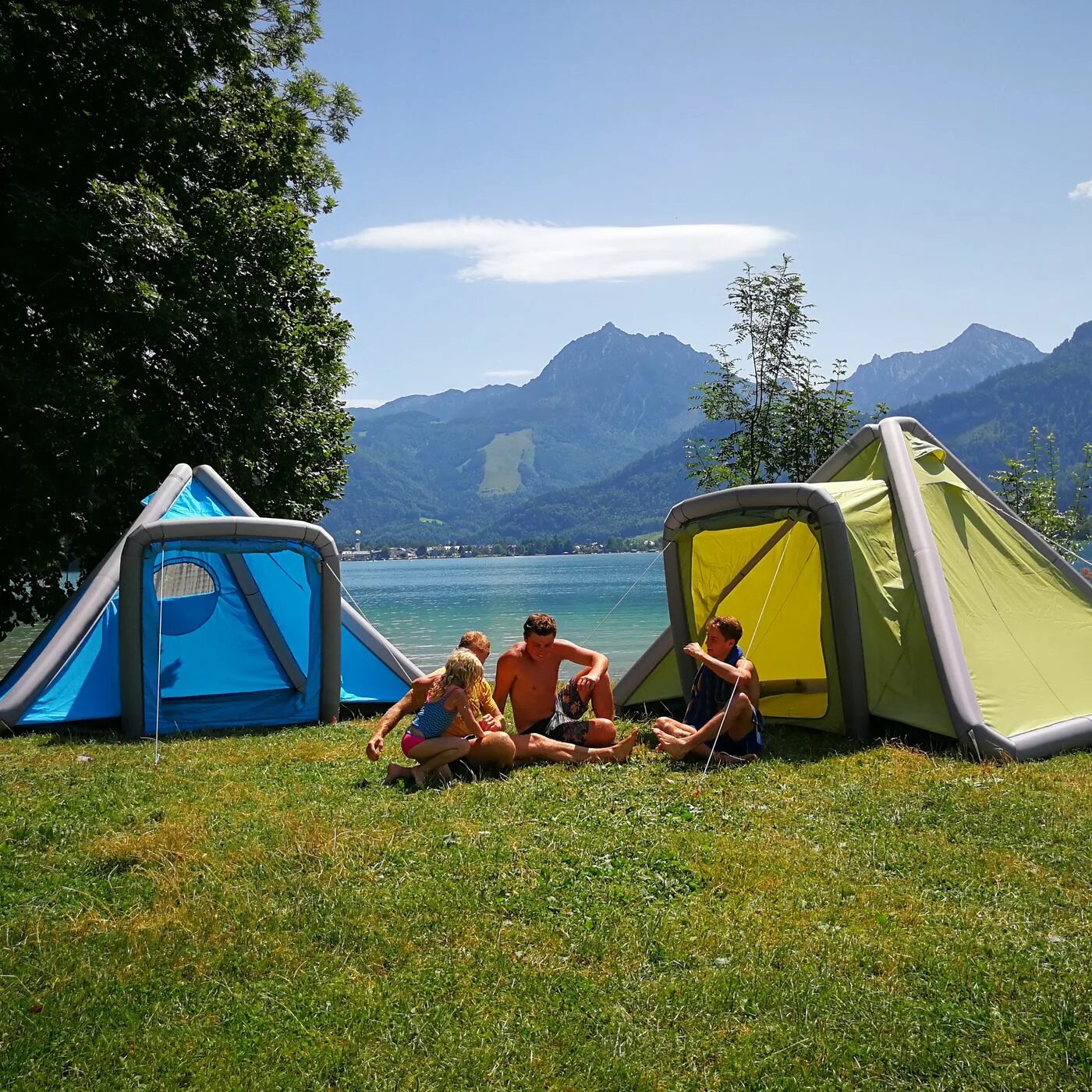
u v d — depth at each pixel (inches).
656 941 193.5
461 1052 158.7
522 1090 150.0
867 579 384.5
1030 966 181.2
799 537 424.8
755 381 922.1
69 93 679.7
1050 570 439.2
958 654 363.9
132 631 414.0
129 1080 154.8
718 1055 157.0
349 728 433.7
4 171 671.8
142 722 415.8
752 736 341.7
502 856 240.2
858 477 451.2
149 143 736.3
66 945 197.3
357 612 518.3
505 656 365.1
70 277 649.0
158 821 281.4
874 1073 152.4
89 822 280.7
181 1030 167.0
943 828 258.8
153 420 722.8
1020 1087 148.3
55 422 611.2
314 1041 163.5
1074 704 373.1
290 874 231.1
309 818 272.8
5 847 258.5
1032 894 213.9
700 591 441.7
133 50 683.4
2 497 627.5
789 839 250.7
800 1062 154.9
